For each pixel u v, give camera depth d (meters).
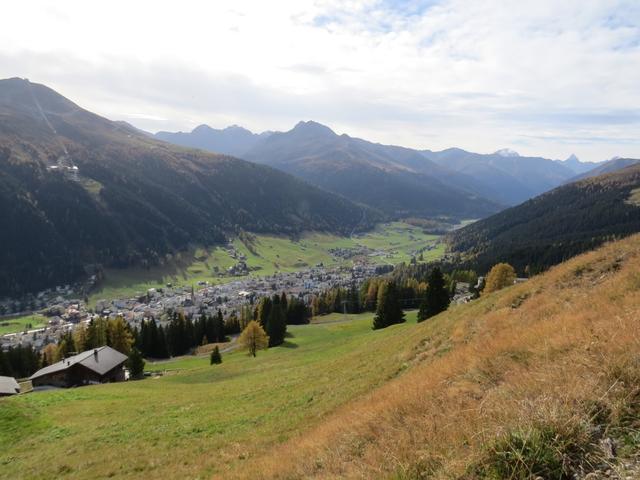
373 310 144.12
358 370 26.09
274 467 11.22
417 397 11.18
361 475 7.55
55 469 19.66
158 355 113.12
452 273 172.50
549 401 6.59
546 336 11.39
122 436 23.66
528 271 153.50
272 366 49.31
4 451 25.25
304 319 126.88
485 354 12.32
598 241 175.38
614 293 13.75
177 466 16.66
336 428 12.42
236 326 138.00
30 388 76.12
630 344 7.67
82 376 68.81
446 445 7.08
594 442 5.68
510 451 5.73
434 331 25.34
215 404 28.84
